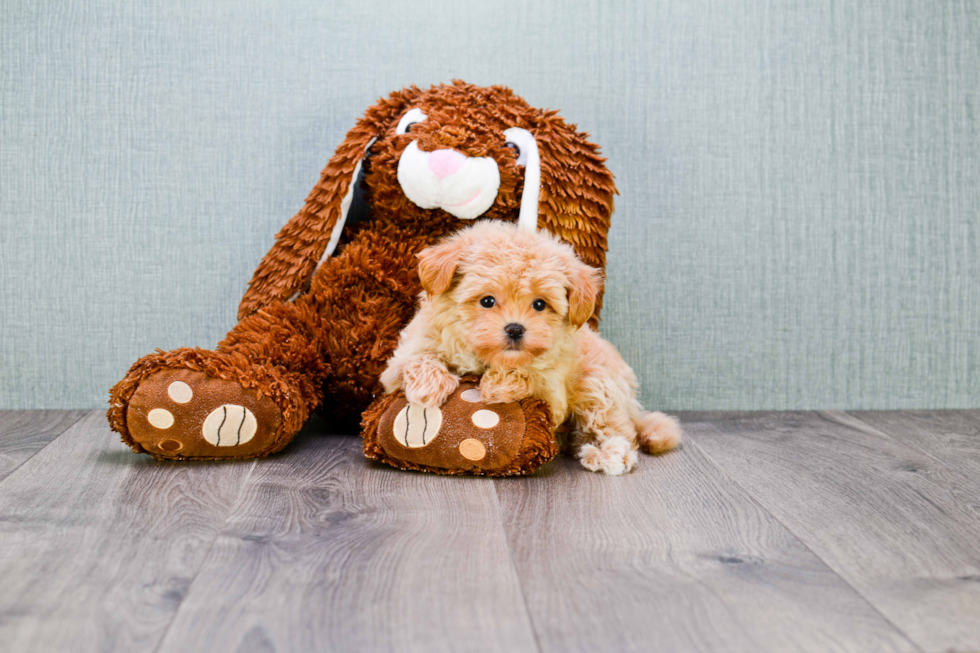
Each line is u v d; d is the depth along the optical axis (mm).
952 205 1770
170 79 1627
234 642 658
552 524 966
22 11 1594
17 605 719
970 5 1731
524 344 1080
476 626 692
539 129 1432
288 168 1658
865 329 1771
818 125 1726
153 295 1658
